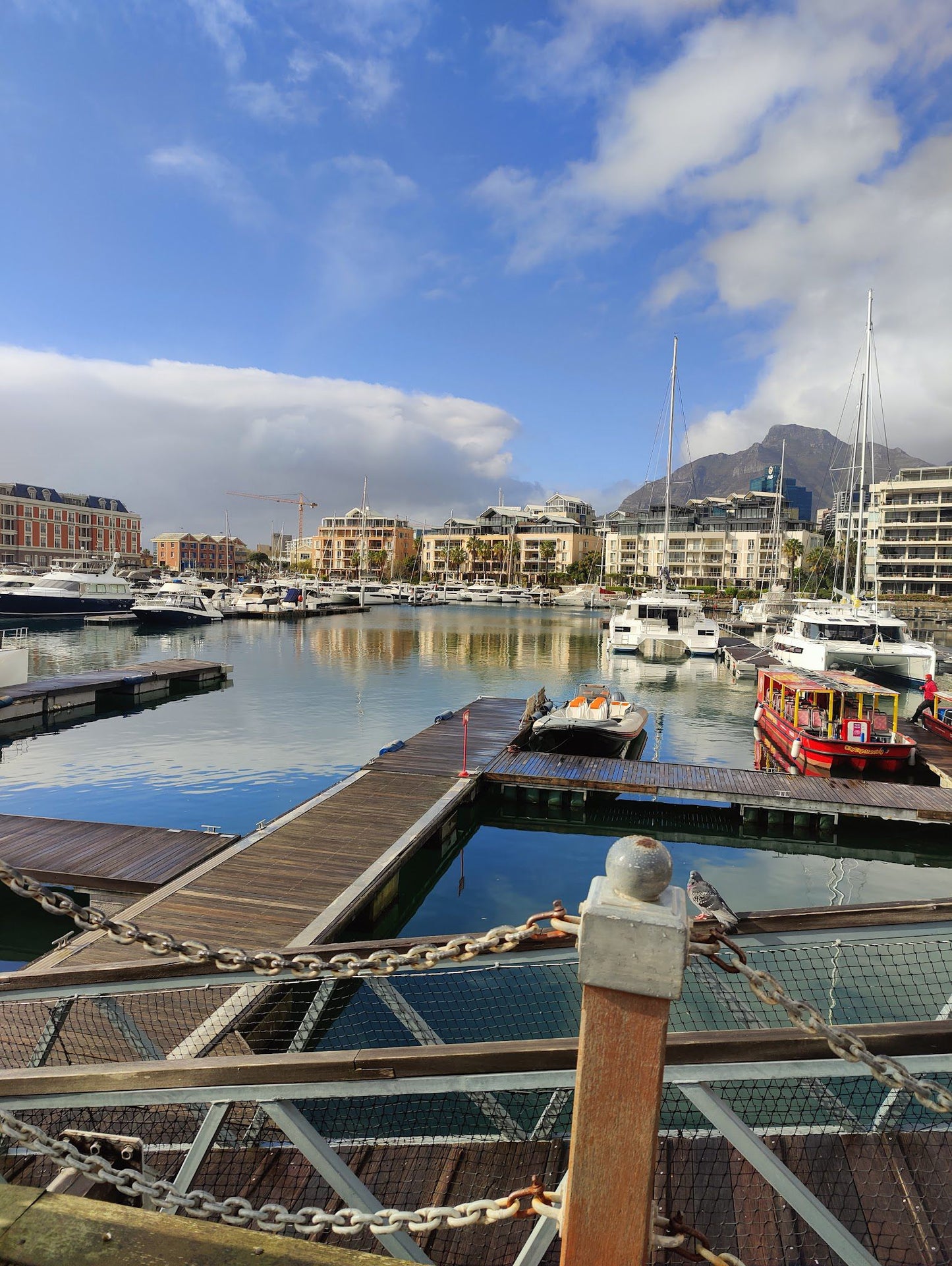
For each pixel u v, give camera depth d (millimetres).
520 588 122062
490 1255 3645
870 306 41062
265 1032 7293
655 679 40219
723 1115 2385
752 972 2146
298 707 30062
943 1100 2104
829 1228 2299
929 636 68875
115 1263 2266
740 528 129375
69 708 28641
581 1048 1836
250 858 11984
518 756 19500
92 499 152250
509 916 11844
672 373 53875
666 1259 3459
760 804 16406
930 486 100188
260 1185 4387
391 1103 6176
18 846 12578
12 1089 2725
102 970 4531
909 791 16984
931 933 3484
